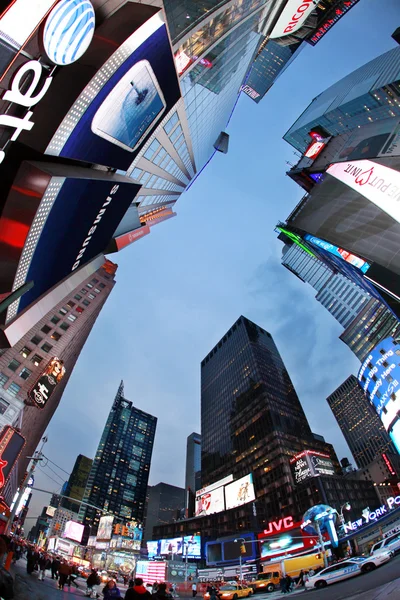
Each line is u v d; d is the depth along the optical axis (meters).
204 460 146.88
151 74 17.59
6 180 11.96
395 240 52.50
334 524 53.44
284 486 96.31
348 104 135.50
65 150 13.45
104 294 69.38
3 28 8.73
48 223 13.45
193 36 27.19
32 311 16.89
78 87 12.34
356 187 72.25
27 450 54.88
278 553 74.62
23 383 39.03
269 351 155.38
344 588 19.28
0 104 10.18
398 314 50.53
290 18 70.12
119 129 17.00
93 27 11.88
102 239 21.56
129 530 114.75
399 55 117.12
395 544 25.89
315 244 77.56
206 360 196.62
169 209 71.31
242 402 136.62
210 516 115.06
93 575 21.92
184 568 52.22
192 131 48.62
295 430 116.12
